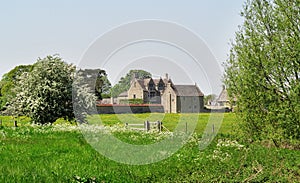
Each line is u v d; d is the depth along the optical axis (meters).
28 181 11.11
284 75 18.72
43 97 32.38
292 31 18.61
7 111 33.88
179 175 13.03
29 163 13.93
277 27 18.97
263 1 19.77
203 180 12.39
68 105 32.75
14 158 14.97
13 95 35.16
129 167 14.07
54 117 32.66
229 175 13.09
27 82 33.00
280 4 18.84
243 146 20.16
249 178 12.67
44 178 11.52
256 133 21.36
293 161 16.05
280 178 12.85
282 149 19.88
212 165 14.63
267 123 20.38
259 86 19.80
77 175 11.92
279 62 18.72
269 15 19.50
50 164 13.80
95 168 13.34
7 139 20.80
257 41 19.67
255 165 14.76
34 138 21.59
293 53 18.03
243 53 20.50
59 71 33.16
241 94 21.14
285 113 18.16
